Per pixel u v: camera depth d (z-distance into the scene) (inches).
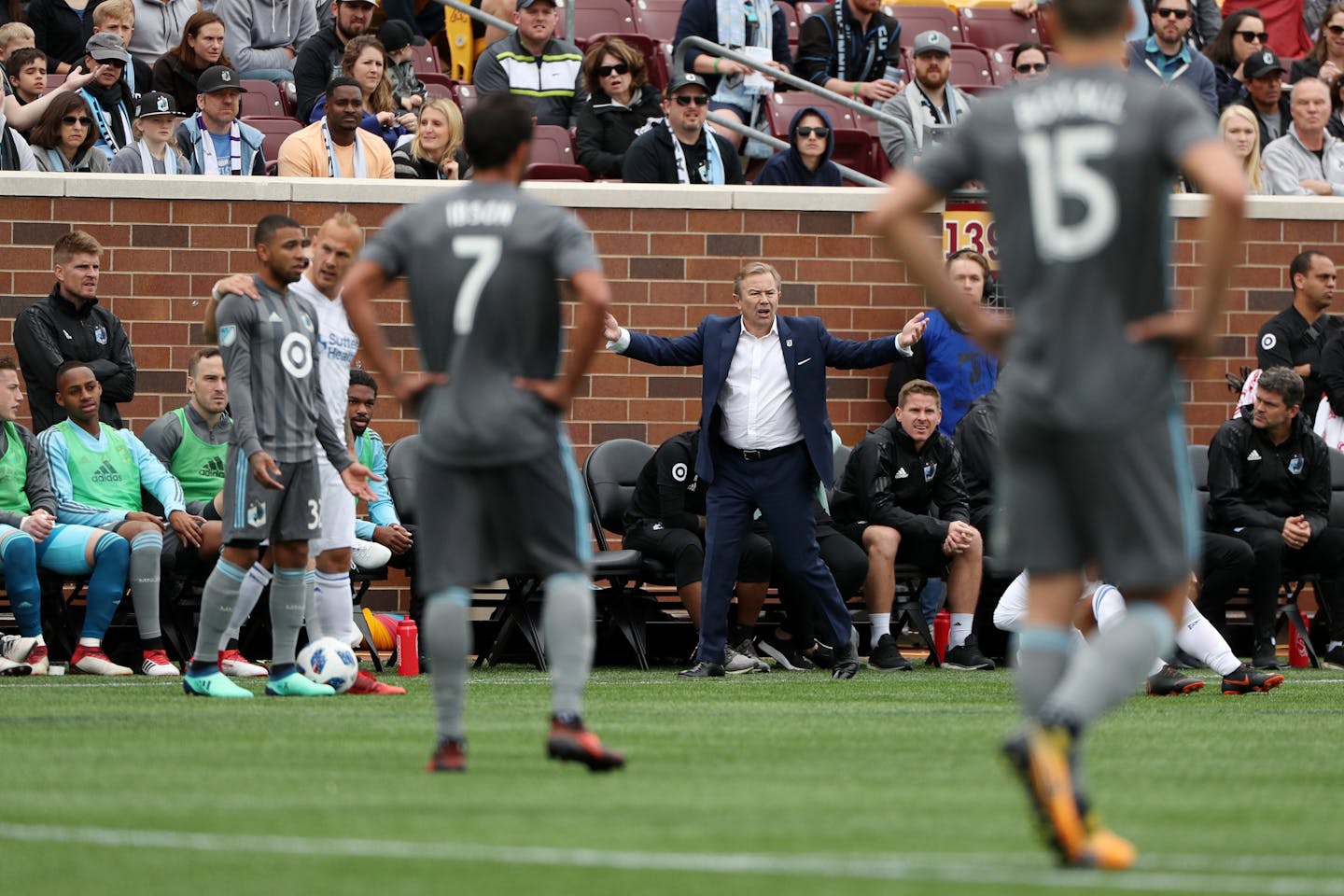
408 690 1416.1
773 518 1557.6
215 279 1881.2
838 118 2353.6
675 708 1242.0
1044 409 603.2
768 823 692.7
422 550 803.4
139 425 1866.4
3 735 1018.1
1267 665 1744.6
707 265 1958.7
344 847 633.0
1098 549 615.5
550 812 718.5
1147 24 2640.3
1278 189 2185.0
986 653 1836.9
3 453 1592.0
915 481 1734.7
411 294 800.3
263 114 2228.1
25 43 2134.6
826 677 1601.9
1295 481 1769.2
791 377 1550.2
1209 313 594.2
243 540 1278.3
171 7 2306.8
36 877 578.9
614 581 1726.1
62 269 1695.4
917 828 682.8
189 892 553.3
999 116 618.8
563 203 1934.1
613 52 2159.2
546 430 793.6
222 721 1104.2
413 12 2512.3
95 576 1552.7
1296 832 685.9
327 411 1302.9
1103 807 754.8
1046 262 606.5
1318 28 2827.3
